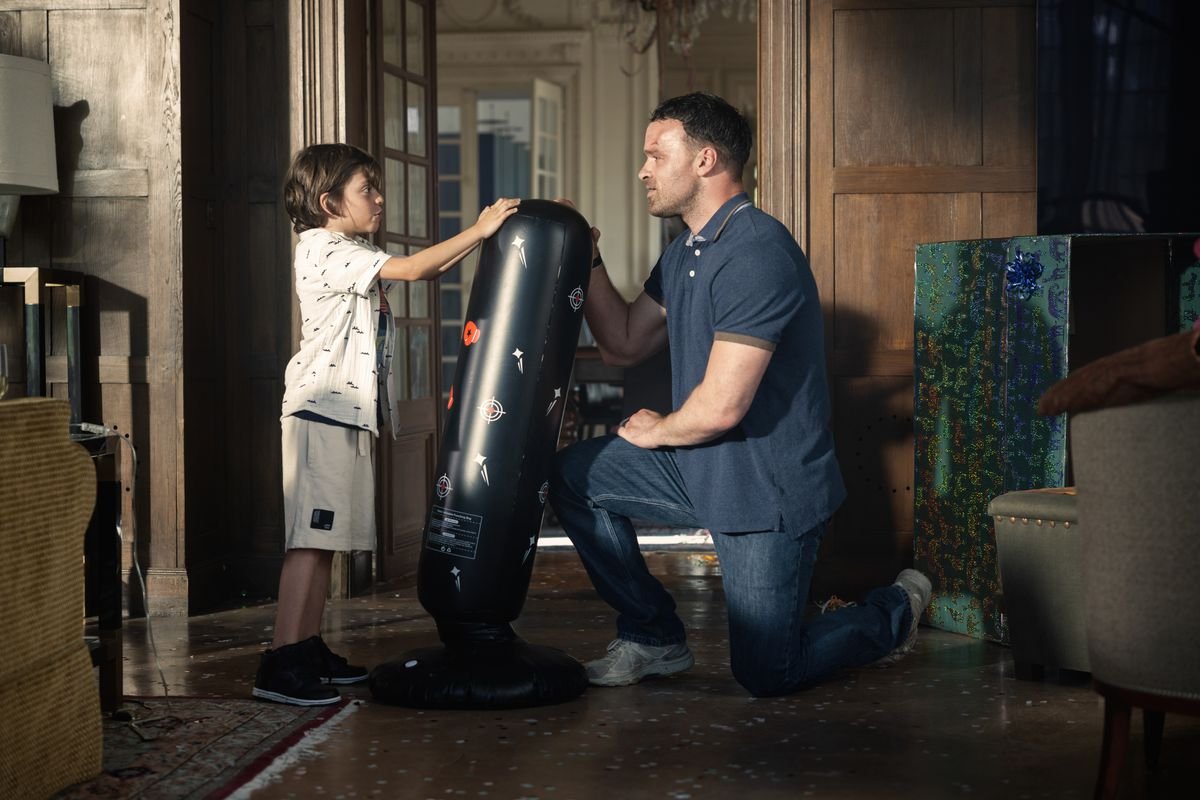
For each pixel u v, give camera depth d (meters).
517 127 11.48
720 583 4.54
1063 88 4.06
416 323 4.89
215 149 4.28
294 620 2.90
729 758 2.47
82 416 4.06
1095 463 2.01
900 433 4.12
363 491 2.96
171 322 4.05
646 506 3.01
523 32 9.61
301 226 3.03
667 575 4.72
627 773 2.37
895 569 4.11
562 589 4.44
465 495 2.84
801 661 2.92
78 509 2.20
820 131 4.13
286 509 2.92
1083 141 4.06
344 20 4.25
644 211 9.65
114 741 2.53
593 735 2.62
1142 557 1.96
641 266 9.66
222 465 4.32
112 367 4.08
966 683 3.08
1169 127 4.02
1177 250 3.66
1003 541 3.12
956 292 3.61
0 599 1.94
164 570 4.03
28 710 2.02
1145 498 1.94
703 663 3.30
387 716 2.76
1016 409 3.38
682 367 2.99
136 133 4.07
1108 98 4.04
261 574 4.35
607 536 3.02
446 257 2.85
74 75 4.09
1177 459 1.91
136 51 4.06
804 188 4.12
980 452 3.53
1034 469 3.33
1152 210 4.04
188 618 3.98
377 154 4.50
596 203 9.68
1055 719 2.76
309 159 2.98
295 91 4.25
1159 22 4.02
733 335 2.77
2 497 1.94
